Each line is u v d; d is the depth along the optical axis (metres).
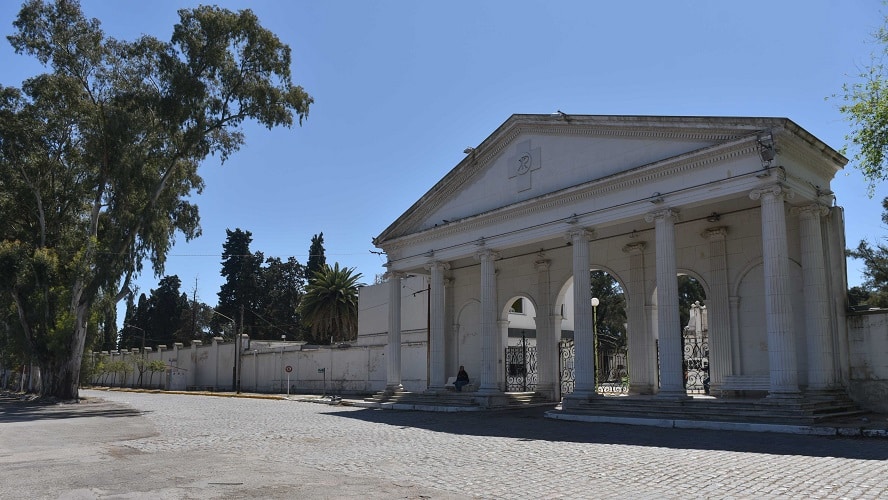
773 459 11.68
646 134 22.81
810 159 20.77
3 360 58.00
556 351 30.00
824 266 21.03
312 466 12.03
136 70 36.53
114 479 10.59
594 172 24.52
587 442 15.28
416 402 29.70
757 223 23.14
